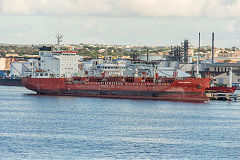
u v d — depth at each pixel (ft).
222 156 646.33
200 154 654.53
